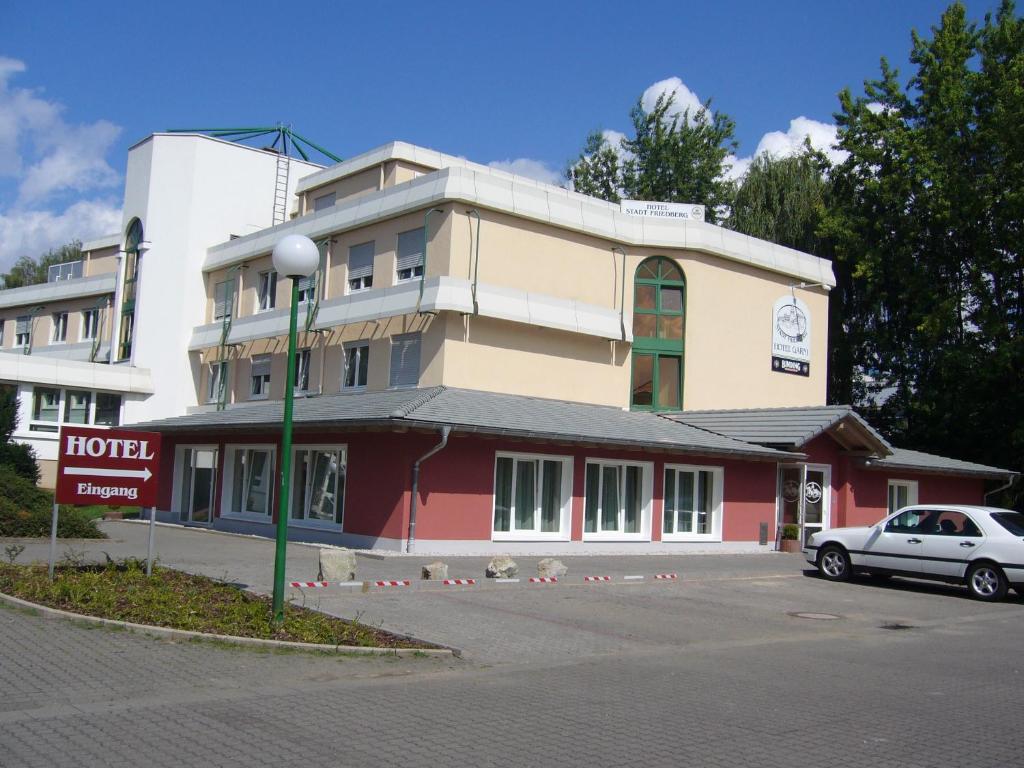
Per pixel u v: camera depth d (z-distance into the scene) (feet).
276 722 21.80
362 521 65.00
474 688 26.68
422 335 79.66
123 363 118.83
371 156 95.61
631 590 50.08
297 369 94.17
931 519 55.83
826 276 107.65
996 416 109.60
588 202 95.20
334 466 69.51
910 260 116.06
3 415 88.38
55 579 39.17
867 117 119.75
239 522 79.10
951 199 108.47
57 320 148.97
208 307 113.50
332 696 24.71
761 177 141.28
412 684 26.81
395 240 84.58
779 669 31.45
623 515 74.33
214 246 113.29
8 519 61.36
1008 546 51.88
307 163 125.08
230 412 88.33
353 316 85.30
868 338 124.16
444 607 40.68
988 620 46.19
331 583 42.86
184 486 90.48
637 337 92.27
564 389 85.76
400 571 51.19
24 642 28.91
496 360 81.00
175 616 32.78
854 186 124.98
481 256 80.33
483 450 65.67
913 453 97.45
